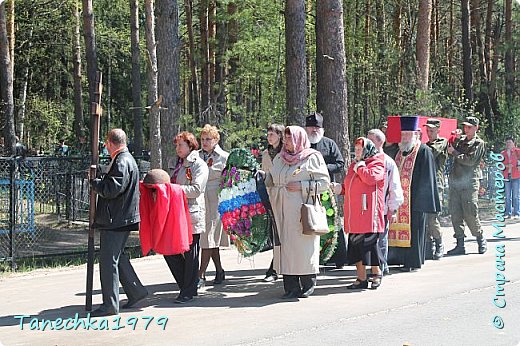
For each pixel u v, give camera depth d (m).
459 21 37.72
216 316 7.99
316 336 7.11
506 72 29.66
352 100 28.48
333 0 14.90
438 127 11.97
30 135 33.44
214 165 9.76
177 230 8.30
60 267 11.77
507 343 6.89
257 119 18.78
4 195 12.62
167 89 14.38
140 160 15.34
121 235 8.03
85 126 34.84
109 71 37.19
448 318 7.83
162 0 14.36
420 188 10.62
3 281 10.52
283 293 9.27
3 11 20.11
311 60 28.30
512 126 26.05
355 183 9.27
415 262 10.64
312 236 8.73
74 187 15.98
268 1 21.58
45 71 33.84
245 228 9.23
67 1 27.45
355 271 10.78
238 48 21.78
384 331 7.29
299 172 8.60
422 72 22.06
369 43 27.73
